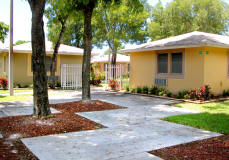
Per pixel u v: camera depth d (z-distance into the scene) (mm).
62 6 10250
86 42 9344
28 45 18656
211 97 11438
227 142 4820
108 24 24062
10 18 12109
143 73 14414
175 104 10023
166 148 4445
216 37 13414
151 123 6484
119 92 14562
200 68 11164
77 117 7094
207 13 31484
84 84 9469
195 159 3914
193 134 5414
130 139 4996
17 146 4516
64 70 17125
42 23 6305
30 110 8094
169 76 12773
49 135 5234
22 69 17641
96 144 4652
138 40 31141
